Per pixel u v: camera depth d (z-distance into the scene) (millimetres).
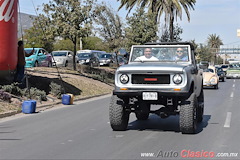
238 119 13109
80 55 41344
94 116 14109
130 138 9625
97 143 9000
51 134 10297
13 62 19047
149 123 12203
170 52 11352
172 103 10141
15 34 19203
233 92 26359
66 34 30750
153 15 37688
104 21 39125
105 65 45781
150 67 9984
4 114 13984
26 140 9469
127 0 39344
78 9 30250
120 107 10406
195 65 11438
